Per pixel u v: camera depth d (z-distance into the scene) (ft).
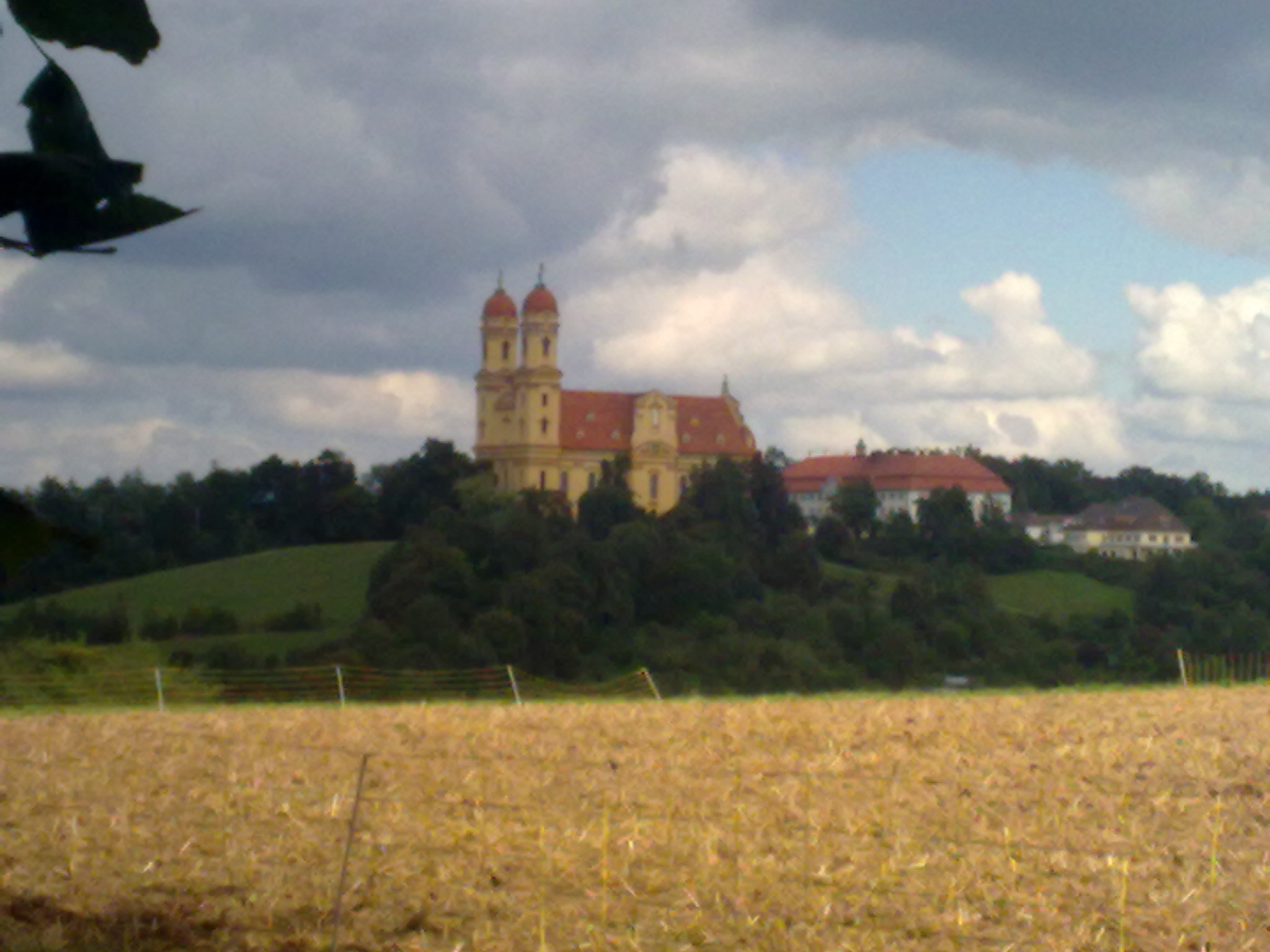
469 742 57.72
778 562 378.53
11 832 38.81
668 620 334.65
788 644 314.76
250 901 31.71
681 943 28.76
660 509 569.23
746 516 439.22
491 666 268.82
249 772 49.16
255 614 330.54
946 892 32.30
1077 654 334.03
